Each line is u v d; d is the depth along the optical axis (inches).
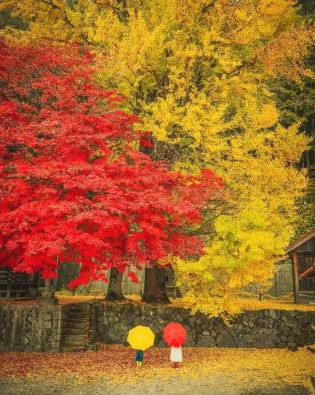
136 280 446.3
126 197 414.3
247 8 547.2
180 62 567.5
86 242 373.1
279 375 414.0
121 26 538.3
